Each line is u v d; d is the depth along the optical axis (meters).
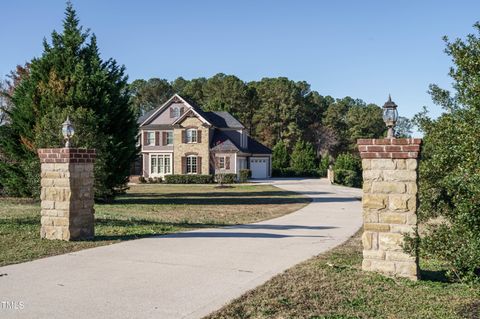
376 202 7.47
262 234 11.89
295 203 22.52
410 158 7.28
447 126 7.38
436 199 8.96
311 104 87.50
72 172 10.39
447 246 6.04
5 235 10.72
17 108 22.94
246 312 5.50
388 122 7.64
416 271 7.18
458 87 7.18
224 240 10.81
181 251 9.30
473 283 5.67
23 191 22.77
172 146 50.41
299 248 9.84
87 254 8.91
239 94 84.81
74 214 10.45
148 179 48.69
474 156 5.57
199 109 52.28
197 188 37.03
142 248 9.60
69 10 22.47
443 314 5.50
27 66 30.98
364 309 5.70
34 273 7.31
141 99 95.31
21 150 22.39
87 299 5.93
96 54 23.11
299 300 6.01
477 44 6.57
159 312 5.43
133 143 23.80
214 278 7.07
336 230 12.90
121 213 16.98
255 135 82.44
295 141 78.69
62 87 20.81
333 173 44.50
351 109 83.00
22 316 5.25
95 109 21.28
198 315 5.33
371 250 7.52
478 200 5.48
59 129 18.45
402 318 5.36
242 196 27.62
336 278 7.12
